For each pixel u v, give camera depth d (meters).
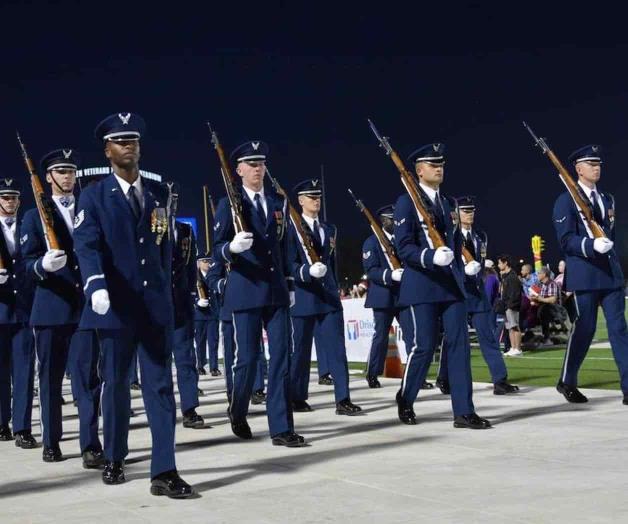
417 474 6.75
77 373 8.14
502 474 6.58
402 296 9.34
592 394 11.06
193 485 6.83
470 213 12.38
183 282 10.45
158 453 6.58
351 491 6.31
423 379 9.45
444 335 9.11
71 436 10.22
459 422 8.95
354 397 12.59
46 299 8.45
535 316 20.11
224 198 8.80
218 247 8.73
